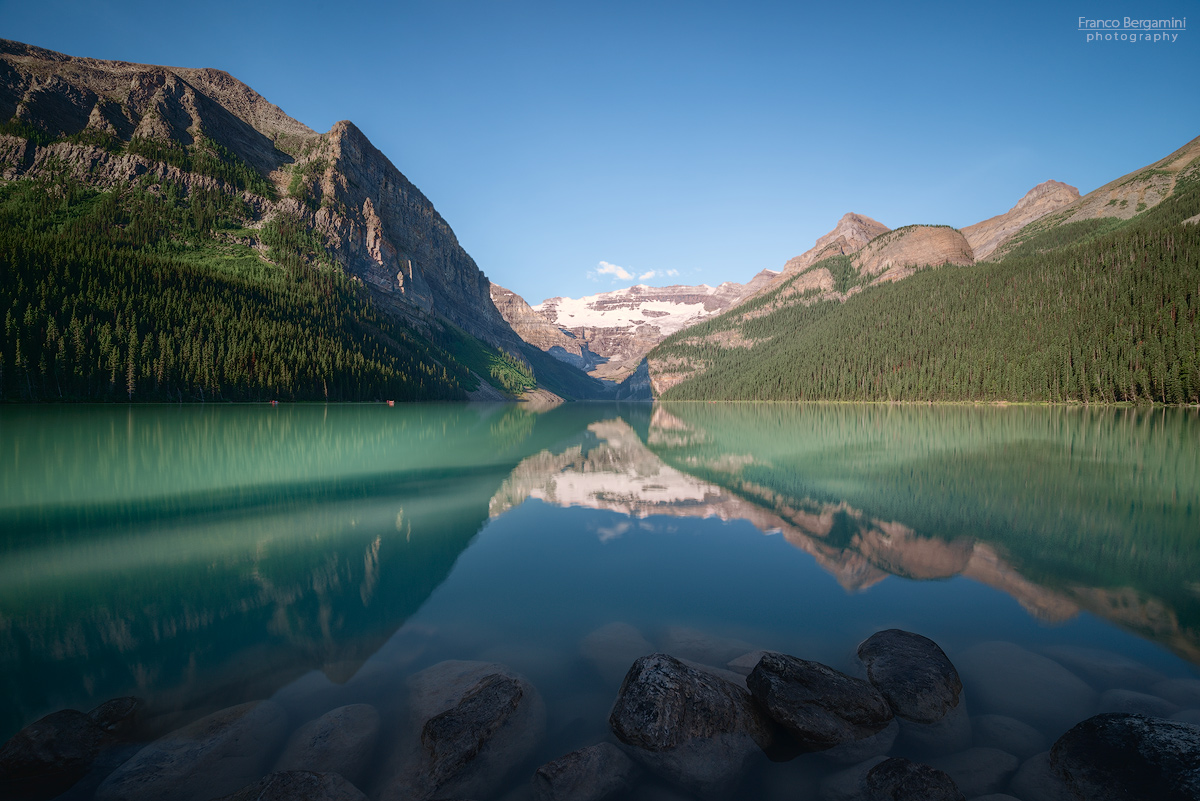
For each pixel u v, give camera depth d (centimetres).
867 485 1791
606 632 724
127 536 1180
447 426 4903
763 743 523
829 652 686
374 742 502
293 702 567
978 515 1347
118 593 863
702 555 1073
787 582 925
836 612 798
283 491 1694
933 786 425
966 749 500
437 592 883
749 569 992
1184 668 616
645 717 510
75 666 633
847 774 467
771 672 582
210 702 564
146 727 521
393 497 1636
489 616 790
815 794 457
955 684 580
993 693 582
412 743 496
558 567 1009
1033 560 1009
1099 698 563
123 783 439
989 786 446
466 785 455
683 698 527
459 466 2294
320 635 723
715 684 556
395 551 1102
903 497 1581
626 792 450
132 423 4034
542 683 614
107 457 2325
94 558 1030
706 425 5344
